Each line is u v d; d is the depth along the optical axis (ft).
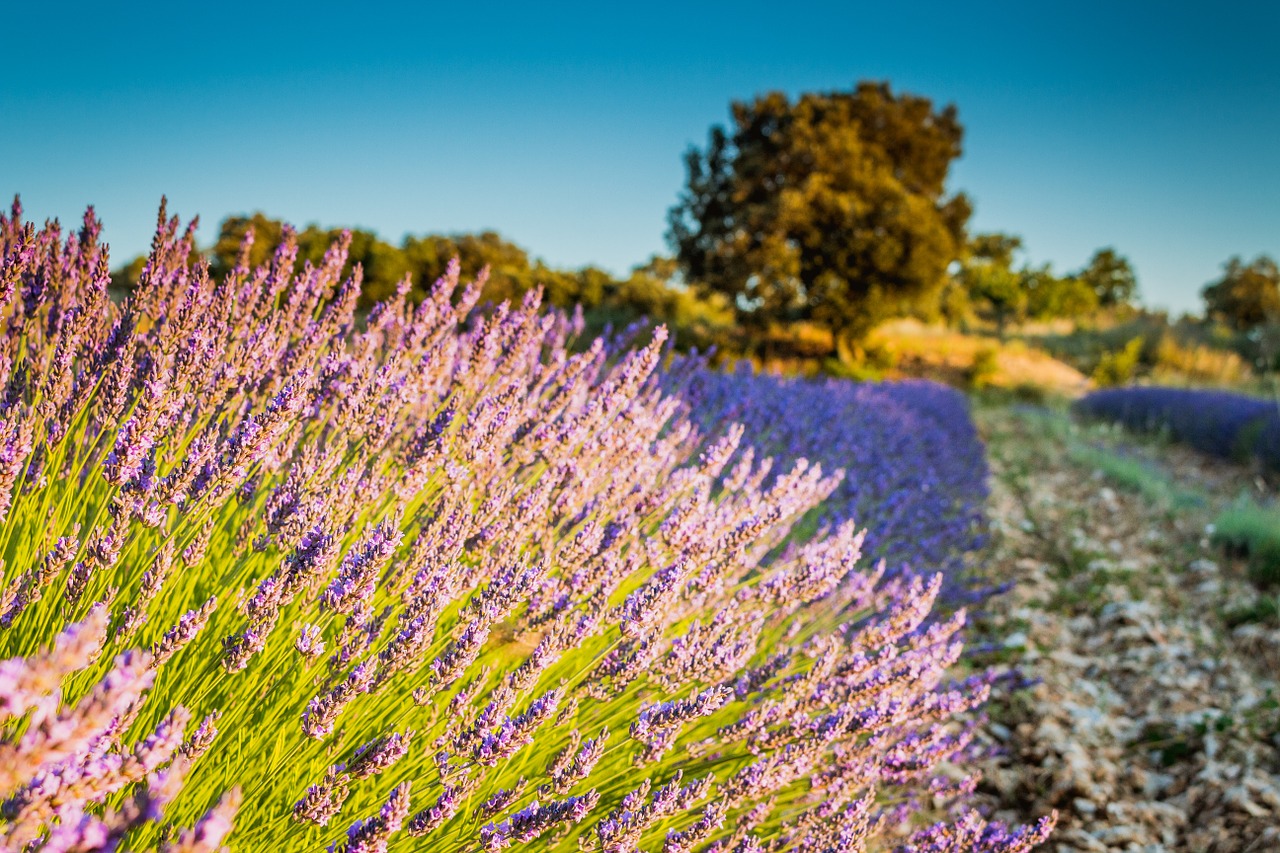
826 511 15.57
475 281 9.08
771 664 8.40
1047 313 153.28
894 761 8.68
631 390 8.47
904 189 108.88
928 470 24.49
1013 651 17.79
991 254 164.25
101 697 2.31
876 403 33.76
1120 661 17.83
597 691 6.75
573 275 81.41
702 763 7.77
